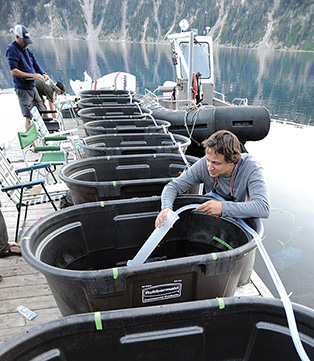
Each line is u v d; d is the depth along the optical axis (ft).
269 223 15.65
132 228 5.63
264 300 3.20
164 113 15.29
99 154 9.09
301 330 3.12
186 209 5.24
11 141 17.10
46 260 4.56
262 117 13.44
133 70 134.10
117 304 4.09
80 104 16.99
